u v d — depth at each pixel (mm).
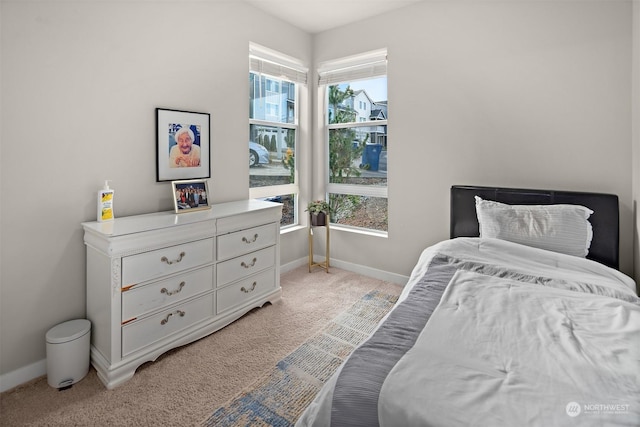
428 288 1701
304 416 1048
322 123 3889
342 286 3260
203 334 2271
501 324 1291
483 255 2152
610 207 2211
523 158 2615
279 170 3676
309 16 3311
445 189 3006
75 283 2059
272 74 3387
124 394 1766
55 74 1916
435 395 903
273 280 2834
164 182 2496
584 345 1153
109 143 2174
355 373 1032
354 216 3793
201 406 1680
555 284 1766
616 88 2248
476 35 2758
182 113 2561
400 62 3166
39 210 1904
